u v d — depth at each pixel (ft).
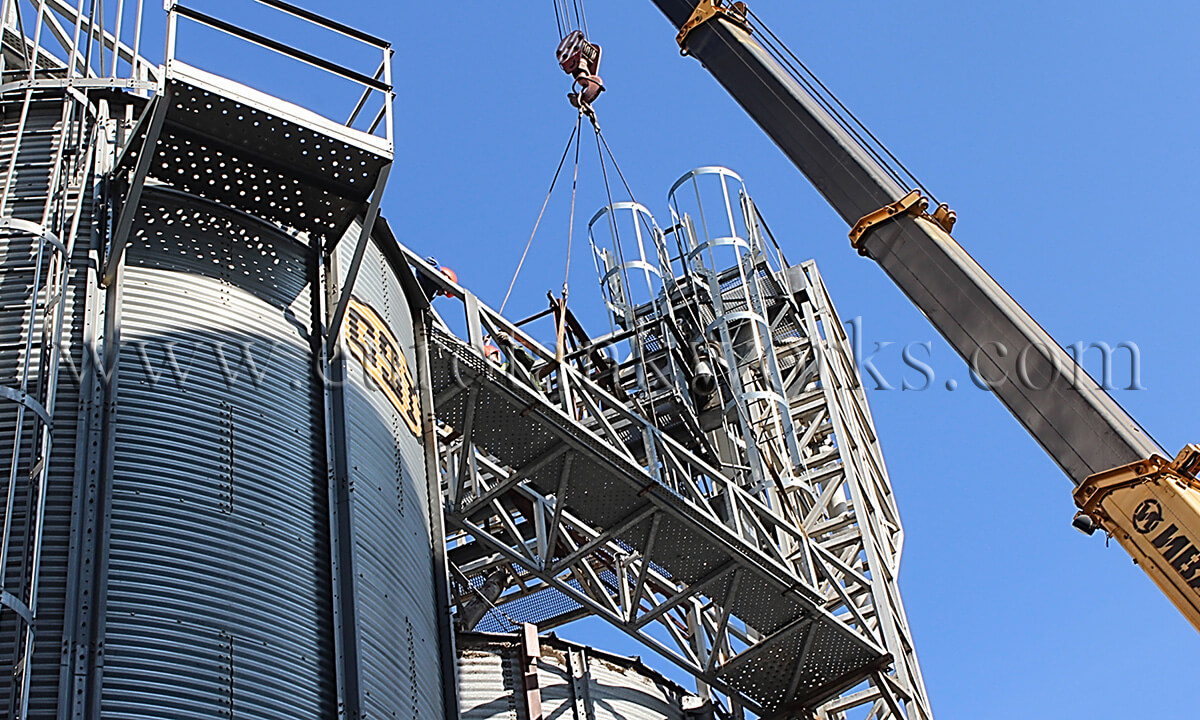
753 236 119.65
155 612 49.37
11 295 54.08
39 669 46.42
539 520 84.69
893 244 75.36
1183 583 62.34
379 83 62.13
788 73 84.38
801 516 107.96
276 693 50.83
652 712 85.46
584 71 110.73
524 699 76.07
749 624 90.12
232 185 60.80
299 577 54.44
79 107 60.23
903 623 100.32
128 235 56.39
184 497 52.54
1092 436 66.08
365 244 62.08
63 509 49.85
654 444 87.61
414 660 59.11
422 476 68.08
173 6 57.11
